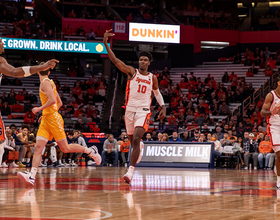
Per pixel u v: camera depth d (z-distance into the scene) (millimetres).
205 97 20188
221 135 14469
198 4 27984
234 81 21172
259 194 3863
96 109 19438
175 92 20672
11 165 11281
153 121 18969
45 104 4727
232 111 18453
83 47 21438
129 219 2309
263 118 17672
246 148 12469
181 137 16484
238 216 2461
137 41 23094
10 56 21984
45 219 2279
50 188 4285
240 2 28250
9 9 25594
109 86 22703
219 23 25391
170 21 25500
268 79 20906
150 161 11461
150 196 3564
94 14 24797
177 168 10570
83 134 14898
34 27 22984
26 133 11820
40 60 22359
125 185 4754
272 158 12070
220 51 25469
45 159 11773
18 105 18594
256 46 25406
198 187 4594
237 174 7898
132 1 27047
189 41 24250
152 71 25875
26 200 3199
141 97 4910
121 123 18875
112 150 13086
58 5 25844
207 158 10977
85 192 3871
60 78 22469
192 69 24250
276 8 28281
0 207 2791
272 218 2389
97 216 2408
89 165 13156
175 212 2611
